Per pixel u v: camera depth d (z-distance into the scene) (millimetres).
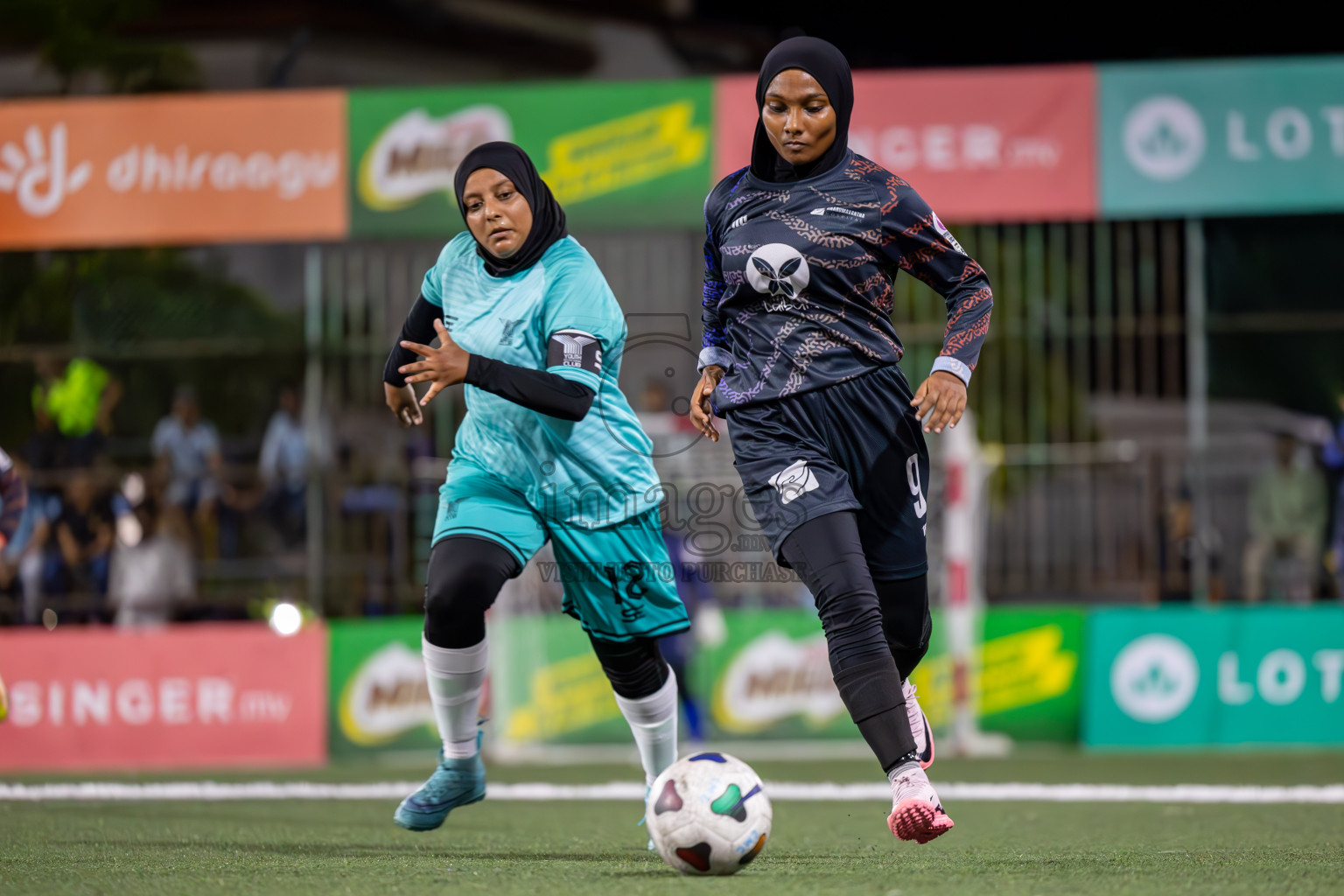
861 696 13375
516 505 14875
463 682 15031
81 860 14664
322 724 33875
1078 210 32312
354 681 34000
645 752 15797
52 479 36375
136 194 33969
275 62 53219
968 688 33062
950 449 33094
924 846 16234
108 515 36375
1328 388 42750
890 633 14680
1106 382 35094
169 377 38938
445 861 14523
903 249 14164
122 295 38188
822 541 13688
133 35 49812
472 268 15000
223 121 33875
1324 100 32219
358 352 36219
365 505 36094
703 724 33312
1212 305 39969
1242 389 43031
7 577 35875
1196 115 32344
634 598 14930
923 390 13867
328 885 12477
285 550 36969
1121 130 32312
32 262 37500
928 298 34719
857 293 14109
